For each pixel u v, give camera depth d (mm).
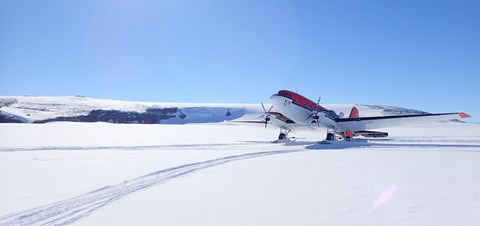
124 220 4875
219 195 6512
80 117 116812
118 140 25656
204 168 10430
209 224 4637
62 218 5035
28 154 14914
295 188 7082
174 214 5160
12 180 8180
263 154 14859
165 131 45688
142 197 6406
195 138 29719
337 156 13750
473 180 7672
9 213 5316
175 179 8461
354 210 5215
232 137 32438
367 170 9562
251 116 120500
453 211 4977
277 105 23594
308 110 24062
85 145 20156
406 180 7777
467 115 21531
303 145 20500
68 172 9500
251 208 5473
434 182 7465
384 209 5211
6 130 39625
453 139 26484
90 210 5480
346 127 26188
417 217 4711
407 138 28547
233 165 11094
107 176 8852
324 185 7359
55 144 20969
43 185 7582
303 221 4699
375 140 25875
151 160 12484
